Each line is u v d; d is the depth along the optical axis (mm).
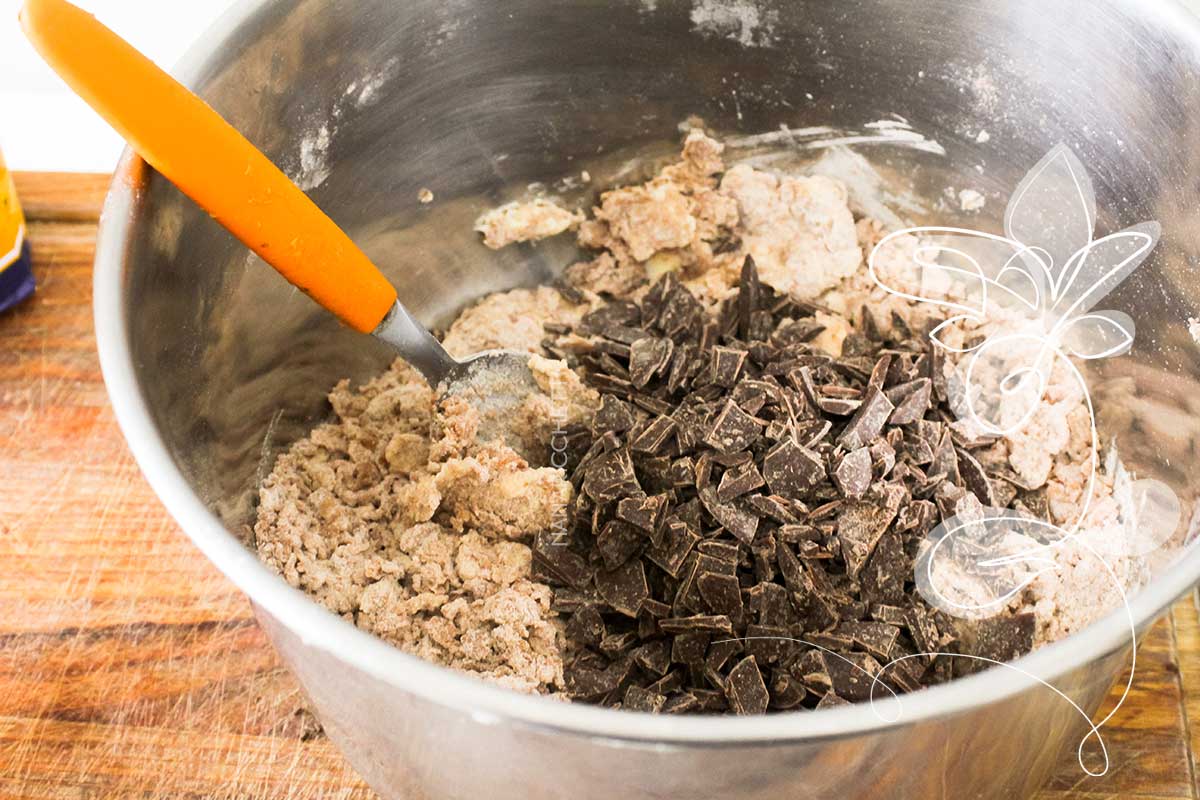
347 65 370
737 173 429
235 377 365
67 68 299
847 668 339
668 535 360
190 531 277
